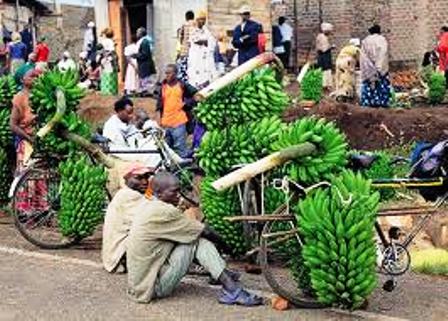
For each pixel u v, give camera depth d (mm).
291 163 6902
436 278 7988
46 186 9172
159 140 9344
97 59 20516
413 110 16312
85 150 9023
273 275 7031
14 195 9039
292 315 6555
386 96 16750
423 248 8781
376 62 16625
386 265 7062
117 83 19969
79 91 9055
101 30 22172
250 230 7191
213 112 7773
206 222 7824
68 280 7613
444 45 20766
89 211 8797
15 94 10164
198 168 9008
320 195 6422
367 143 15562
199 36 15953
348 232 6199
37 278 7695
